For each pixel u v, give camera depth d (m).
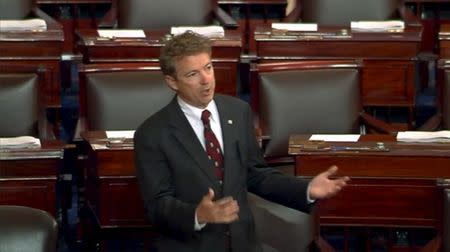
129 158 16.91
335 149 16.62
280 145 18.38
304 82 18.48
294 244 16.55
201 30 21.02
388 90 21.06
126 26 22.31
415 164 16.53
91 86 18.22
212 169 14.00
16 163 16.84
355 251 18.64
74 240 18.70
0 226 12.46
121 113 18.17
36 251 12.43
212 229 13.95
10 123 18.30
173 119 14.06
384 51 20.92
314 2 22.62
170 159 13.94
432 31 24.05
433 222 16.67
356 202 16.72
